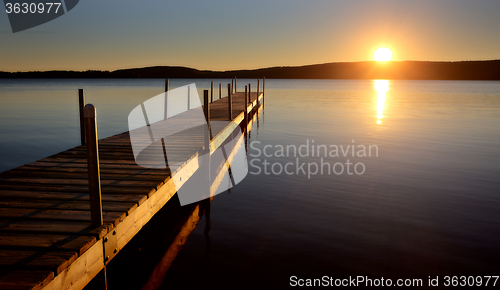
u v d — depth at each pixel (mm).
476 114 22203
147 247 4812
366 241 4898
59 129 15828
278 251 4637
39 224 3199
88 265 2855
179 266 4281
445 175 8148
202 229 5340
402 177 8008
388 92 52594
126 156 6184
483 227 5328
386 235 5082
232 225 5484
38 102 29797
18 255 2637
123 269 4207
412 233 5145
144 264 4336
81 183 4480
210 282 3936
